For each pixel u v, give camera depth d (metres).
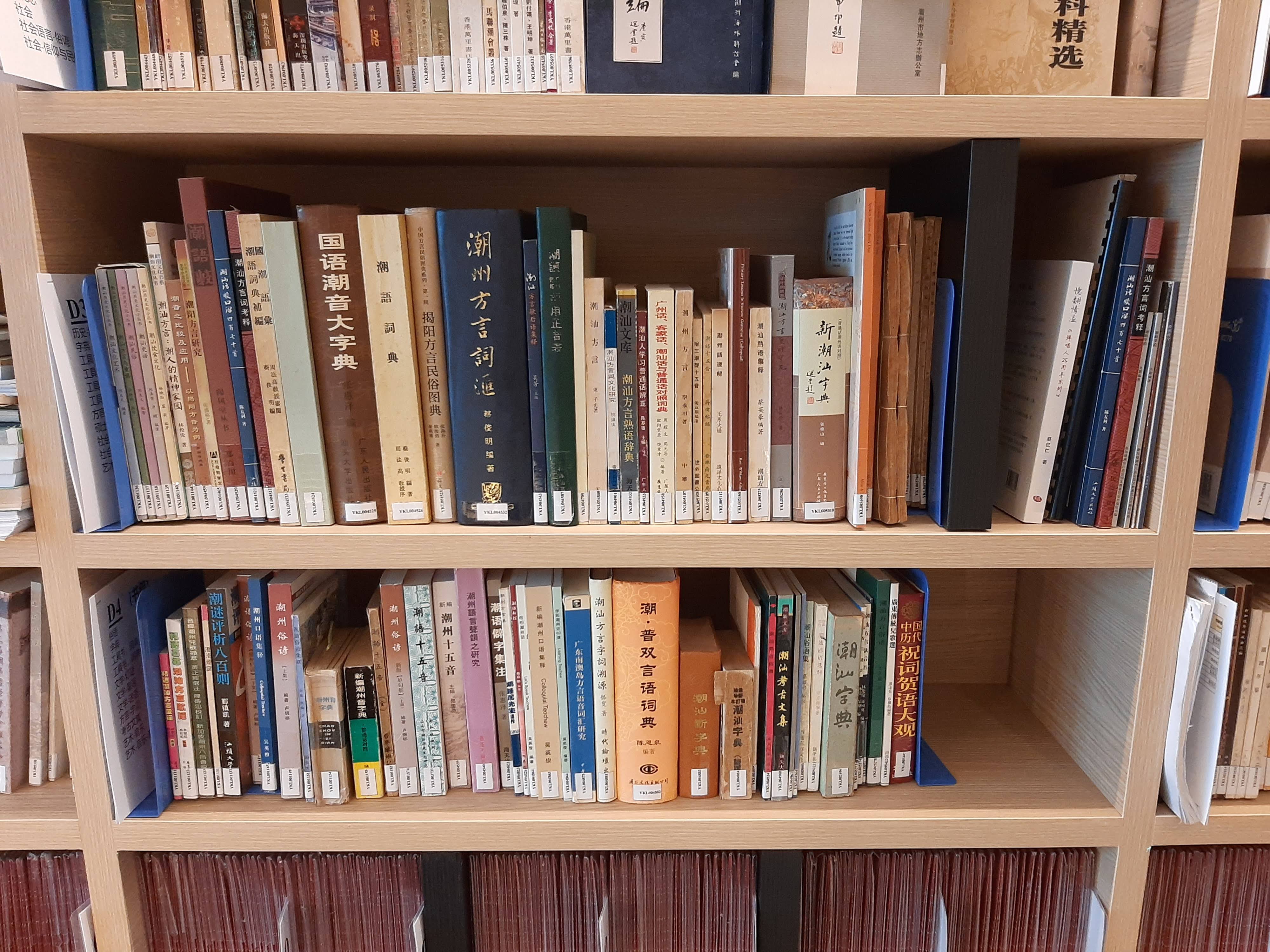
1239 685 0.99
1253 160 1.09
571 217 0.90
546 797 1.04
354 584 1.28
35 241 0.86
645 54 0.88
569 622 0.98
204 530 0.94
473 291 0.90
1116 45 0.95
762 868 1.03
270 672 1.01
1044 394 0.94
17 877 1.04
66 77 0.87
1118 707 1.01
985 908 1.08
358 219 0.89
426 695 1.02
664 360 0.92
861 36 0.88
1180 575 0.93
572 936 1.08
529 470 0.95
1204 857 1.05
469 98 0.84
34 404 0.89
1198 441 0.90
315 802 1.02
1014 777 1.08
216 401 0.93
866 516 0.95
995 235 0.87
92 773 0.97
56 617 0.93
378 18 0.89
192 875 1.05
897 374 0.92
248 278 0.89
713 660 1.00
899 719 1.05
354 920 1.07
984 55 0.93
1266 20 0.81
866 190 0.88
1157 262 0.90
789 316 0.92
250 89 0.90
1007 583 1.32
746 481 0.96
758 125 0.85
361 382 0.93
